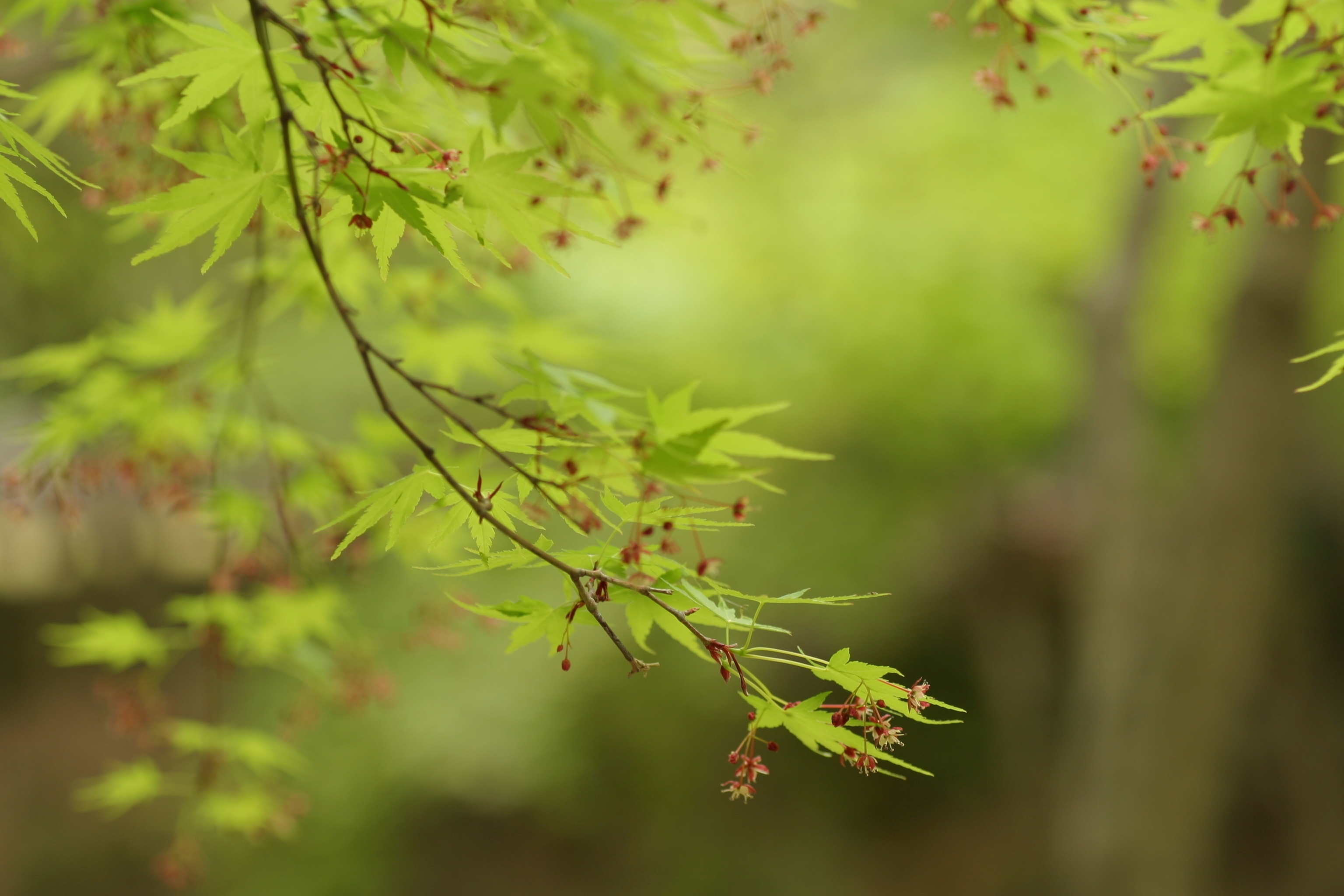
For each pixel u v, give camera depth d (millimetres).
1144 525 6551
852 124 8742
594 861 8078
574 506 1390
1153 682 6293
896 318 7219
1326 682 8867
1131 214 6598
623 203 2088
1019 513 8219
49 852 8977
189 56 1435
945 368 7246
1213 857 8227
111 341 2988
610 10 1256
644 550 1414
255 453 3373
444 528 1632
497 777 7414
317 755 7531
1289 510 8680
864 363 7297
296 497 3189
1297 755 8547
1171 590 6266
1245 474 5953
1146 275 6594
